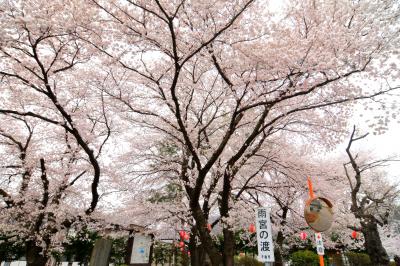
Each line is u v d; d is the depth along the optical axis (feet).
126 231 28.91
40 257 25.43
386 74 19.24
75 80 28.60
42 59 23.31
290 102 25.54
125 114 28.96
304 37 21.62
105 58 21.86
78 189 33.63
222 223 24.30
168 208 31.89
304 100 23.79
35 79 24.52
